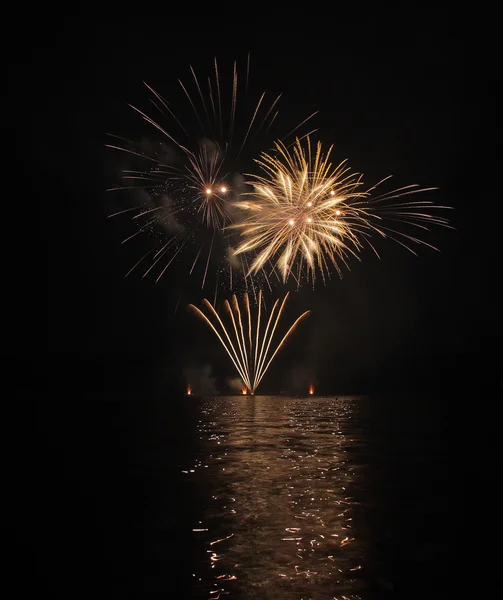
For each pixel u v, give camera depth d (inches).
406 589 285.9
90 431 962.1
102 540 365.7
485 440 813.2
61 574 312.7
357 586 289.3
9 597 286.4
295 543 351.9
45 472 593.3
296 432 921.5
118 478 556.1
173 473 576.7
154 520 406.9
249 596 278.8
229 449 735.7
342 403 1608.0
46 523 406.0
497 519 399.5
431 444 771.4
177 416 1234.0
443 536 363.9
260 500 455.8
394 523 390.6
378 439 827.4
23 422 1118.4
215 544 352.2
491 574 303.9
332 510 424.8
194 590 287.1
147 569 315.3
